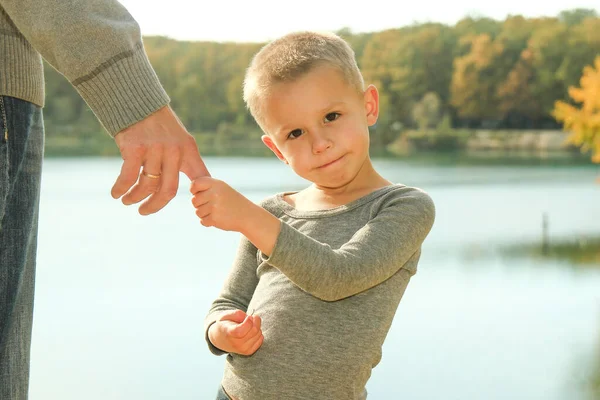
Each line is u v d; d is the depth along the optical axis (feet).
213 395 24.80
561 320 37.14
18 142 4.78
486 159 192.24
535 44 220.02
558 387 25.34
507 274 52.42
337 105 5.61
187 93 216.95
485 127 228.84
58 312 39.14
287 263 4.81
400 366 28.71
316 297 5.33
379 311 5.47
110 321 37.01
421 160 187.52
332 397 5.40
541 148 220.43
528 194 111.14
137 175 4.62
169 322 36.76
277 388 5.39
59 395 24.80
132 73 4.62
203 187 4.57
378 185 5.95
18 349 5.08
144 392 25.07
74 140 189.26
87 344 32.50
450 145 222.28
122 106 4.60
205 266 53.01
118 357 30.22
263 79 5.73
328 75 5.61
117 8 4.79
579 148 218.79
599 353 29.84
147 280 47.73
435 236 72.74
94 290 44.78
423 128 225.56
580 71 216.54
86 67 4.56
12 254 4.84
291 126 5.63
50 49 4.60
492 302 42.39
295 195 6.31
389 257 5.22
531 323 36.45
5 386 4.95
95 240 66.80
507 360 29.45
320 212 5.83
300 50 5.68
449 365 28.63
